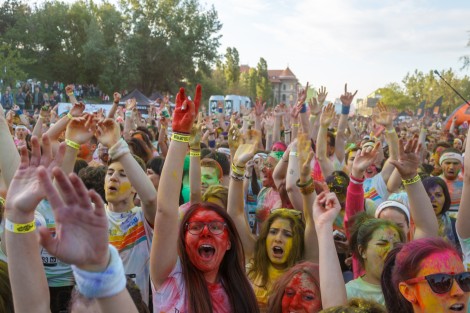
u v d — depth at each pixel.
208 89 60.28
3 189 3.81
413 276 1.99
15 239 1.68
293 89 128.25
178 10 50.97
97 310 1.89
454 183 5.70
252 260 3.56
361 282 3.00
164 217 2.48
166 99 11.81
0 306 2.23
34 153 1.72
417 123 18.95
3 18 50.22
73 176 1.44
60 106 15.71
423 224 3.10
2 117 2.88
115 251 1.55
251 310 2.72
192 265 2.65
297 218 3.40
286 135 9.45
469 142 2.89
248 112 13.38
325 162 5.52
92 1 53.66
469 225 2.90
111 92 48.34
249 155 3.67
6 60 26.73
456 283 1.94
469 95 64.69
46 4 51.97
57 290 3.54
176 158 2.51
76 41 51.31
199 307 2.54
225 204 4.03
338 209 2.76
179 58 51.09
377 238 2.96
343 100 7.03
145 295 3.58
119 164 3.65
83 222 1.46
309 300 2.59
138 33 50.03
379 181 5.16
